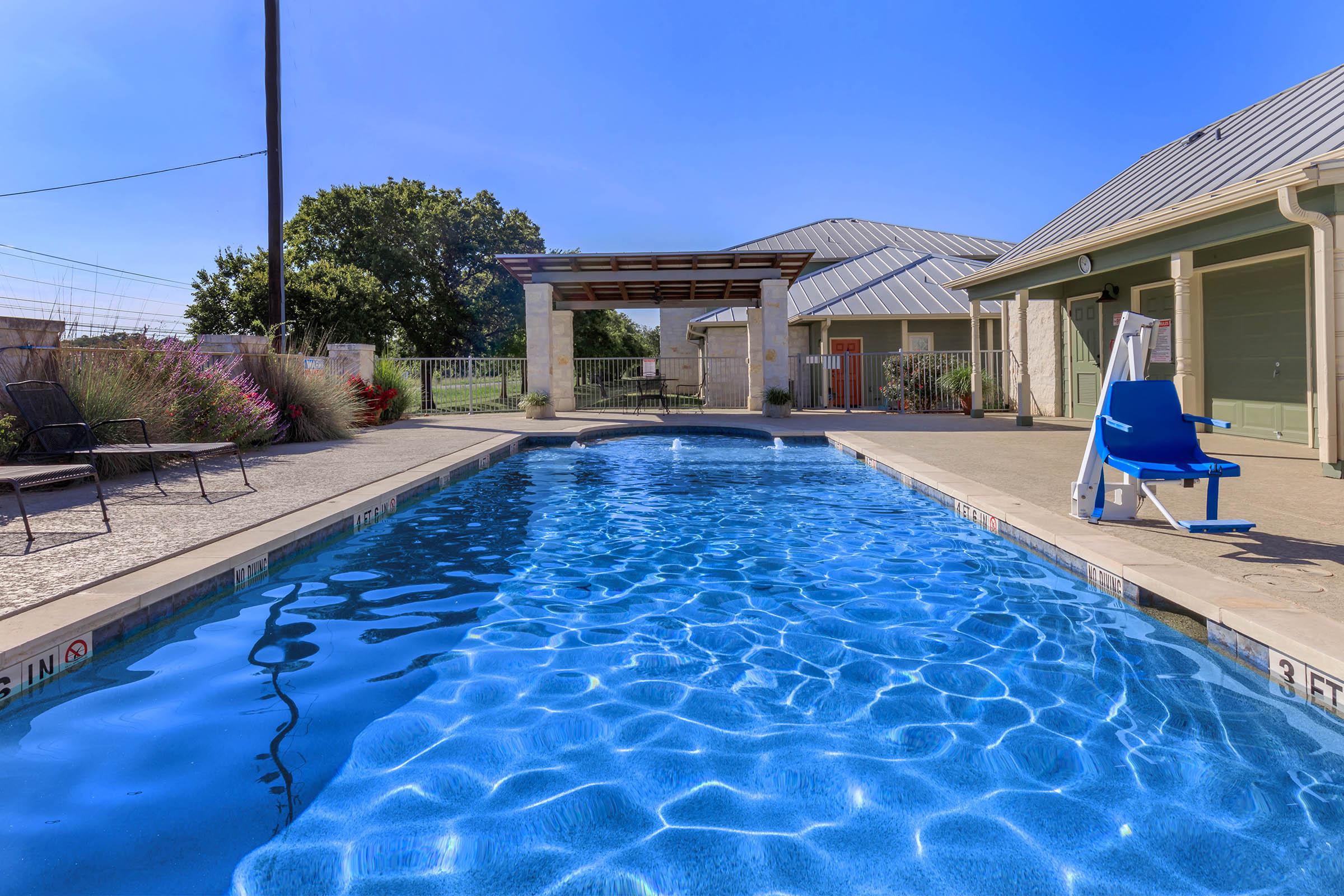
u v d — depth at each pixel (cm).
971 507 557
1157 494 556
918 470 709
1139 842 180
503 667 298
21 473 402
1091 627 336
